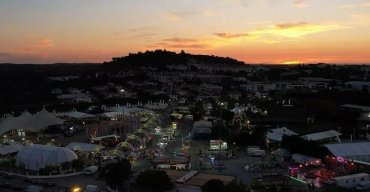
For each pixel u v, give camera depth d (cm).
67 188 9844
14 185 10144
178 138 16825
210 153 13550
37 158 11769
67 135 17675
